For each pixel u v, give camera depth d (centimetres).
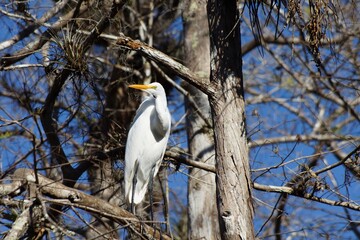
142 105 1118
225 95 854
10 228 843
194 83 862
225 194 823
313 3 854
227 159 834
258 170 1023
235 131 844
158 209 1262
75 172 1108
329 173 1211
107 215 798
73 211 801
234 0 885
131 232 874
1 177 885
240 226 809
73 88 1117
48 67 1073
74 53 1023
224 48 868
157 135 1080
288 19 863
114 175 1172
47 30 1123
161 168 1227
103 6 1166
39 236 802
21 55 1073
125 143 1156
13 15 1127
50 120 1104
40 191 840
